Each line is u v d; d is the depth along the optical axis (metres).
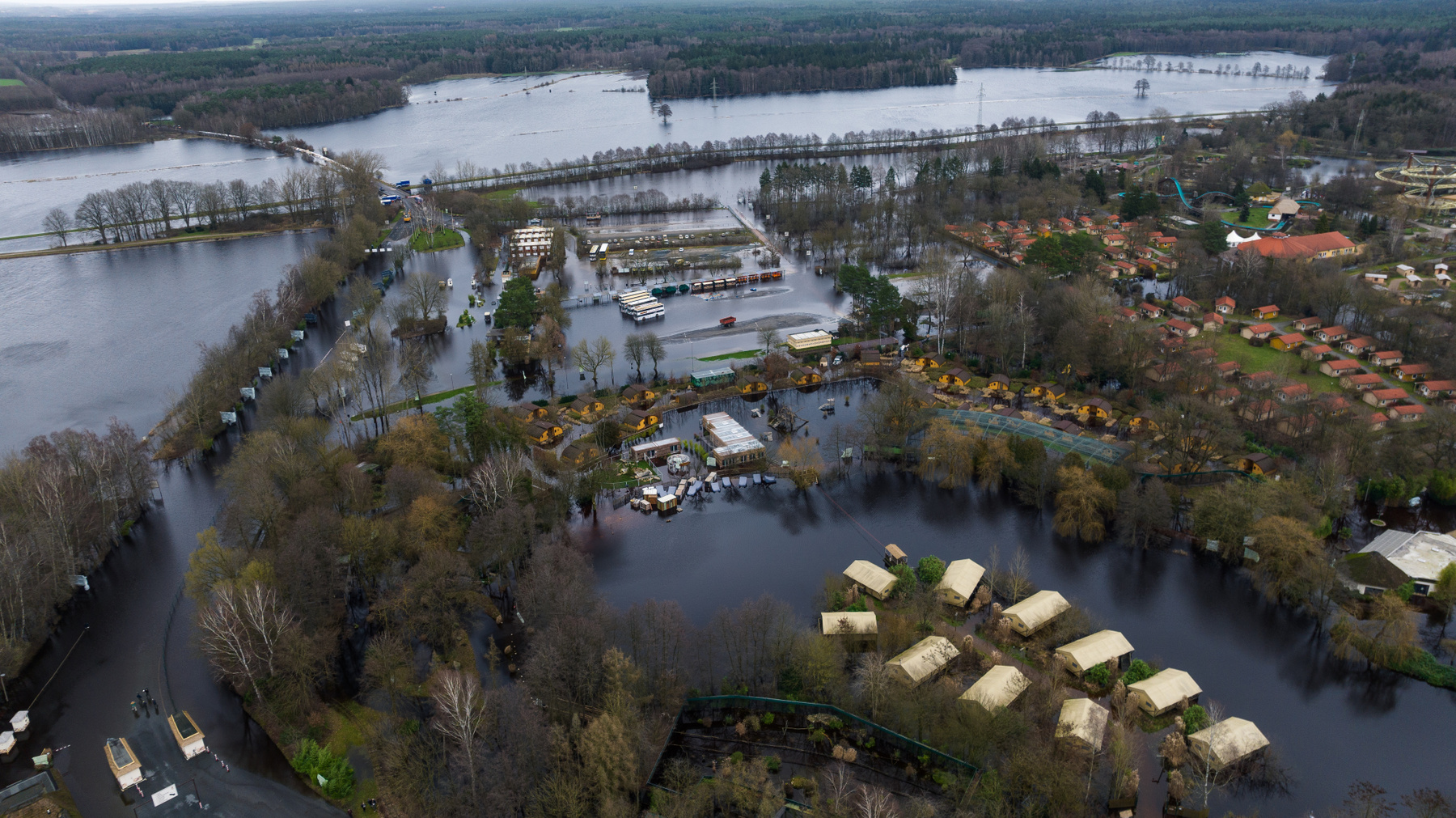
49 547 166.88
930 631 162.12
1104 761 134.12
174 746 138.12
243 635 145.25
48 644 162.50
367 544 168.88
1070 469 197.12
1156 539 192.25
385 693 145.62
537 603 155.25
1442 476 197.88
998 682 142.25
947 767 132.25
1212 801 128.50
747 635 146.75
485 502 188.00
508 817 118.06
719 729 143.00
